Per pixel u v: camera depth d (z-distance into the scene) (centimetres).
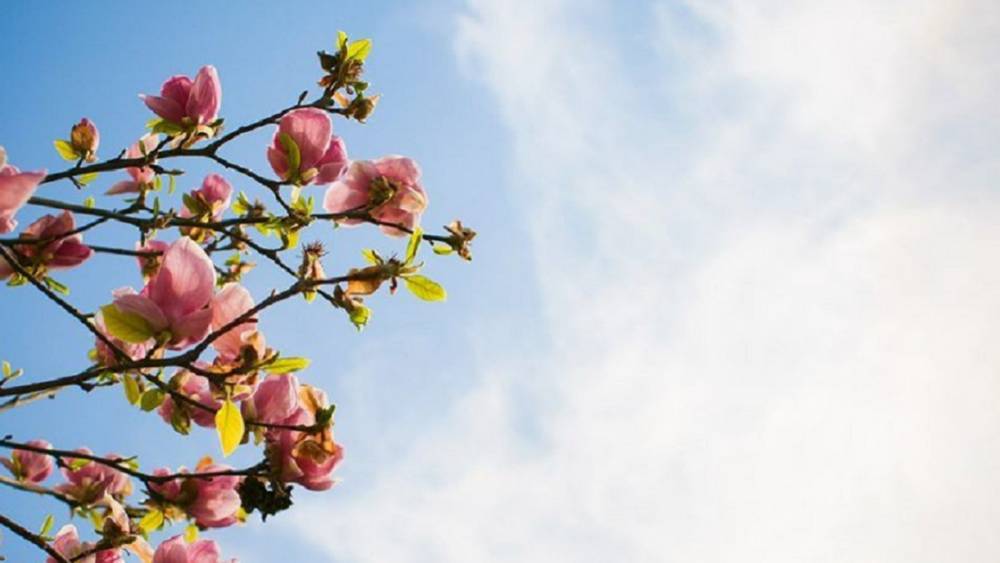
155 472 186
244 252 206
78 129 197
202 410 181
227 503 178
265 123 193
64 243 186
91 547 186
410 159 195
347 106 198
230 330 172
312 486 174
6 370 185
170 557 176
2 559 175
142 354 180
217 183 205
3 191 159
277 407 175
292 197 194
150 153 189
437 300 185
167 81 191
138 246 198
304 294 186
